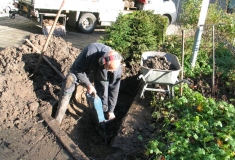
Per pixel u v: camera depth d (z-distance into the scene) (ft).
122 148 13.50
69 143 13.07
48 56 20.01
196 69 20.49
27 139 13.21
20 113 14.70
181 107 15.72
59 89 17.49
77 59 14.14
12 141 12.96
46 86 17.40
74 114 16.72
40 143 13.05
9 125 13.88
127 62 21.68
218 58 21.94
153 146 12.53
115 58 12.73
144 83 16.33
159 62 17.08
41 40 21.01
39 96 16.46
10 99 15.01
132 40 21.36
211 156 11.91
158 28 22.57
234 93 18.29
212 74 19.54
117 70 14.10
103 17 40.34
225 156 12.13
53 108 15.96
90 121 17.24
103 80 14.53
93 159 13.53
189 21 25.29
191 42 22.65
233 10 29.14
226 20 24.38
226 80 19.79
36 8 34.58
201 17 19.45
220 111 14.97
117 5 40.70
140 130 14.46
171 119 14.75
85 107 17.76
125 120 15.06
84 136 15.94
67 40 34.73
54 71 19.08
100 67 13.76
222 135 13.12
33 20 36.68
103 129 16.22
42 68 18.80
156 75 15.42
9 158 12.00
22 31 36.42
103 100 15.67
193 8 25.50
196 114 14.84
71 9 37.11
